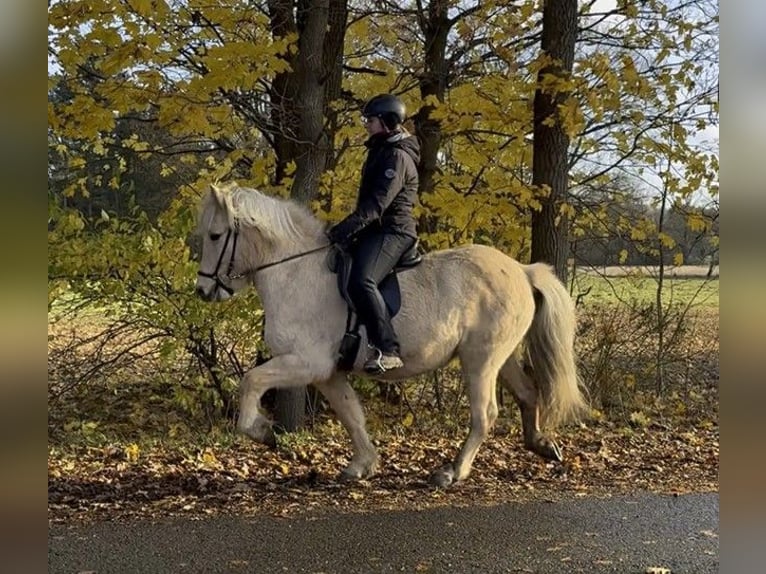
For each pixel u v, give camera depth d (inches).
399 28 382.0
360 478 247.4
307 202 317.4
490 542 189.2
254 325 314.7
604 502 225.9
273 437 222.8
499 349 241.4
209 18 278.7
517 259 365.1
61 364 335.6
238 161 346.3
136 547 183.2
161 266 299.4
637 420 354.9
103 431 319.0
